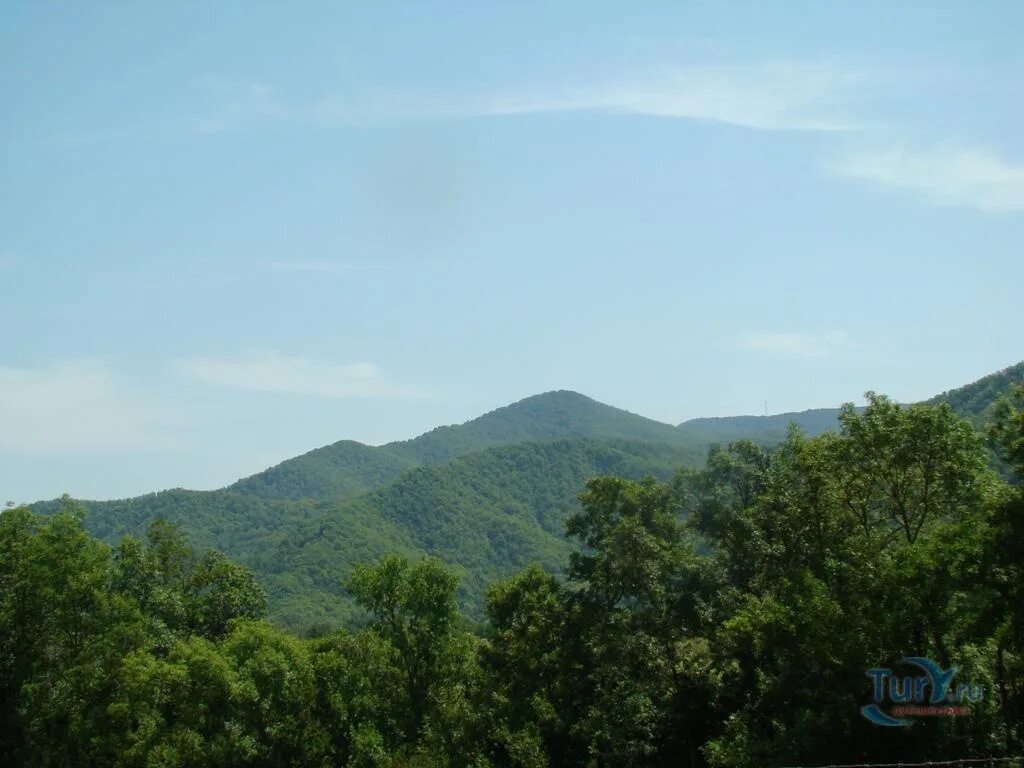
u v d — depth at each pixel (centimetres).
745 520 3338
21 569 3969
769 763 2647
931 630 2578
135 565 4816
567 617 3866
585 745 3759
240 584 5672
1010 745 2488
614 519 3753
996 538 2353
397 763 3991
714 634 3266
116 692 4044
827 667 2662
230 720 4066
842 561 2797
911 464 2911
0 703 3953
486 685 4041
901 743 2575
